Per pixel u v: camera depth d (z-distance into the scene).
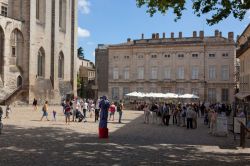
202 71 88.88
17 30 58.78
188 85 90.06
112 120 38.66
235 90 80.38
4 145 17.42
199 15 17.33
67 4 73.69
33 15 61.06
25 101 59.12
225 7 16.69
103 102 21.55
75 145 17.95
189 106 31.44
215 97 88.06
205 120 36.78
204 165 13.47
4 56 55.50
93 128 27.69
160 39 95.56
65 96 71.44
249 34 53.81
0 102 54.09
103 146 17.80
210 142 20.97
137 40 97.81
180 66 91.00
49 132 23.95
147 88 93.69
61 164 12.92
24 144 17.92
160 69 92.75
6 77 55.94
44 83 64.44
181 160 14.41
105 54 104.94
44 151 15.78
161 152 16.36
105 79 104.62
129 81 95.44
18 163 12.91
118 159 14.23
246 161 14.53
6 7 60.31
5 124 29.25
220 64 87.44
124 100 90.81
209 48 88.44
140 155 15.34
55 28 68.06
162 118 34.84
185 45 90.25
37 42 62.72
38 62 63.84
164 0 17.73
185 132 27.30
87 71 122.94
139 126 32.03
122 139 21.12
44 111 35.03
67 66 74.12
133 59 95.06
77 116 34.25
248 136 22.75
